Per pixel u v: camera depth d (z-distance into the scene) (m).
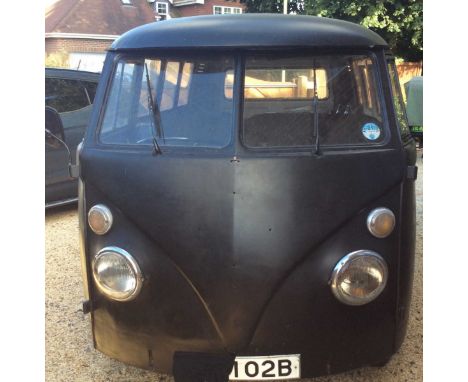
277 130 2.41
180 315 2.36
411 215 2.55
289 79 2.46
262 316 2.30
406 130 2.92
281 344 2.33
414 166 2.54
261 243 2.28
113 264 2.38
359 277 2.32
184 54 2.50
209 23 2.56
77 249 5.23
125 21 26.55
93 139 2.57
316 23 2.58
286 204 2.29
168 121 2.48
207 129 2.42
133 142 2.50
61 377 3.04
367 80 2.53
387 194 2.41
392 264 2.43
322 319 2.33
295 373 2.37
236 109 2.40
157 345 2.42
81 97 6.45
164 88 2.52
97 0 26.61
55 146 6.07
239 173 2.29
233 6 31.89
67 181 6.26
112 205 2.43
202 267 2.30
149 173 2.37
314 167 2.32
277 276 2.28
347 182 2.34
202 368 2.33
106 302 2.49
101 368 3.13
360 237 2.36
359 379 2.91
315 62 2.46
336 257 2.32
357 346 2.42
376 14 15.55
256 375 2.35
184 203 2.32
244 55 2.44
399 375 2.94
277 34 2.44
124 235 2.39
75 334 3.54
